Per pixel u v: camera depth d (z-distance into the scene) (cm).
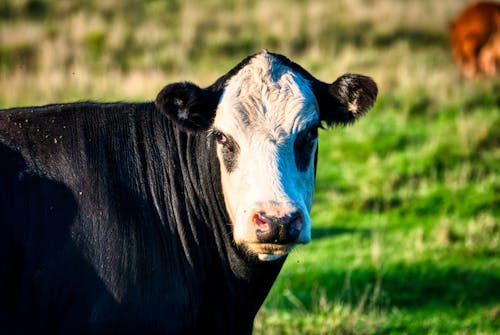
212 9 4528
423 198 2089
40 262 908
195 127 936
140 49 3703
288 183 870
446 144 2384
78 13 4269
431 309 1568
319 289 1630
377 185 2158
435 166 2262
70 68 3375
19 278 904
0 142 938
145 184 968
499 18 3550
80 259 916
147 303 928
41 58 3481
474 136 2414
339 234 1914
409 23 4200
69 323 913
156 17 4322
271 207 840
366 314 1533
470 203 2052
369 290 1633
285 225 831
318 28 3997
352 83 957
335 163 2353
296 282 1661
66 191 931
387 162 2322
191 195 982
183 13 4369
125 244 929
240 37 3866
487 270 1717
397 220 1997
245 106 916
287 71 955
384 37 3944
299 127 913
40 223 914
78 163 947
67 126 968
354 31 4019
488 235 1878
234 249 970
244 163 892
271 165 877
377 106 2756
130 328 921
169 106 912
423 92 2875
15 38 3669
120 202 945
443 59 3722
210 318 988
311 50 3581
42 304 912
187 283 962
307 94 940
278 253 864
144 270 932
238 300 995
